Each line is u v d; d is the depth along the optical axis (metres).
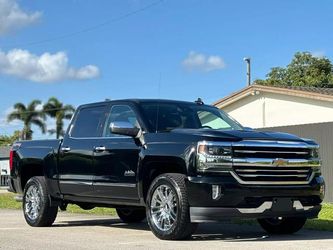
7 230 9.70
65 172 9.80
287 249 7.22
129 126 8.54
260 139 7.89
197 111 9.35
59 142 10.05
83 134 9.70
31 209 10.48
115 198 8.91
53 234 9.09
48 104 61.12
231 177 7.64
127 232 9.36
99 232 9.38
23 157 10.73
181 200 7.73
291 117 22.84
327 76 44.66
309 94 21.91
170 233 7.94
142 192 8.46
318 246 7.54
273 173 7.87
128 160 8.62
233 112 24.94
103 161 9.04
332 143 18.00
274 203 7.83
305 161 8.15
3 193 25.34
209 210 7.57
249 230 9.63
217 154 7.63
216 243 7.79
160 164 8.22
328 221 10.70
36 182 10.36
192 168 7.70
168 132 8.35
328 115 21.61
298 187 8.02
